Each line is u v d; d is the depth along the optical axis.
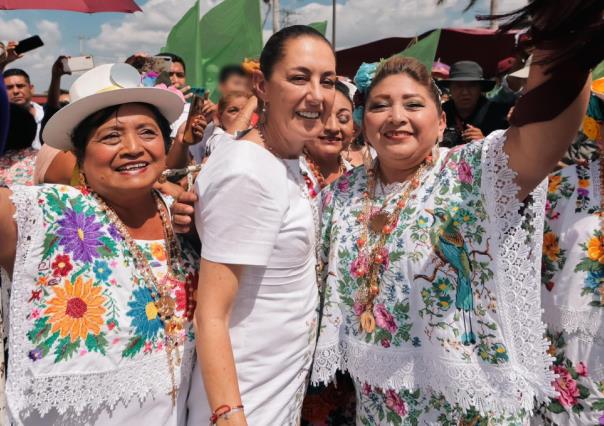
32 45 2.61
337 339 1.83
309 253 1.72
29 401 1.40
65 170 2.33
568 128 1.30
